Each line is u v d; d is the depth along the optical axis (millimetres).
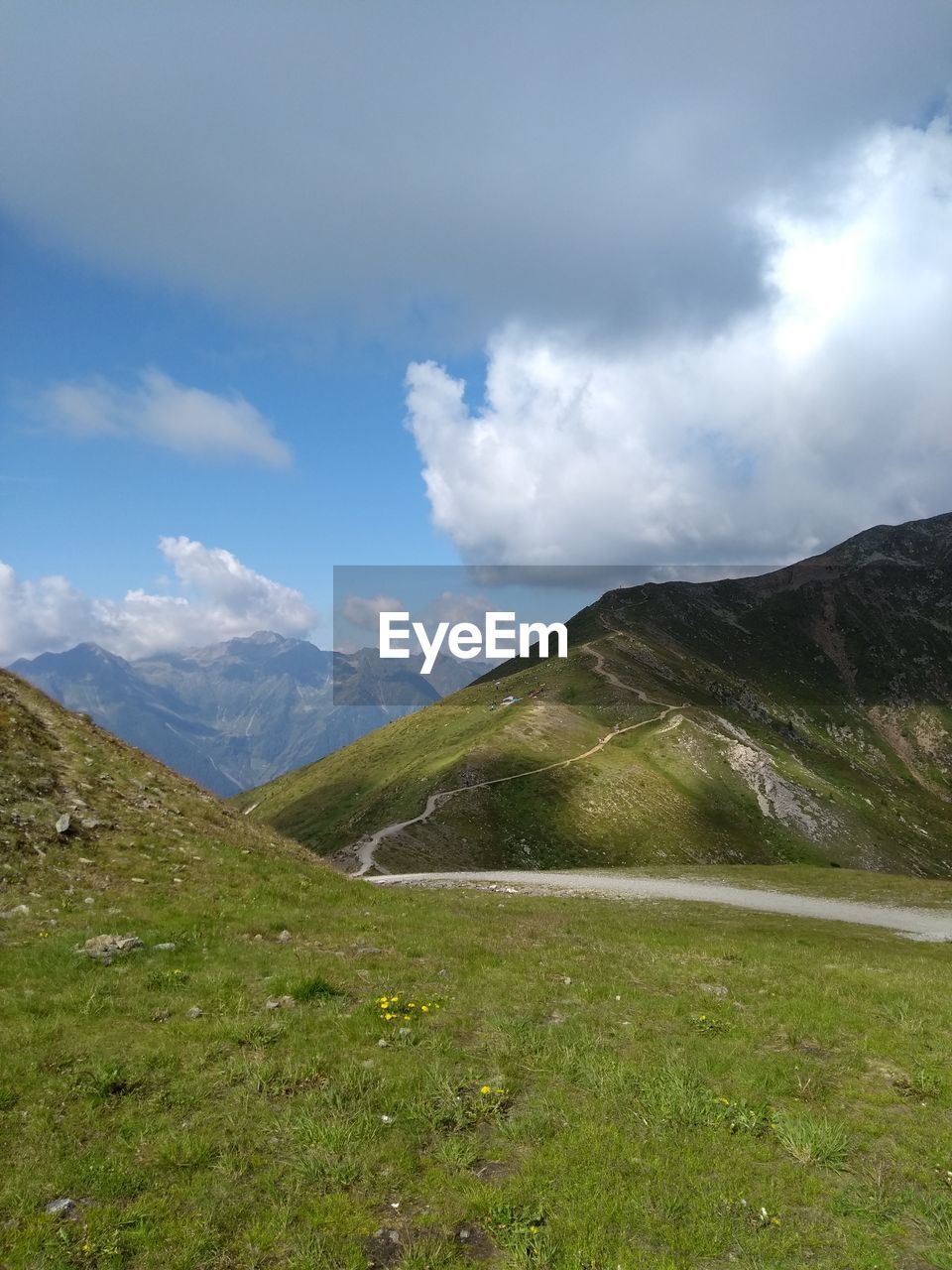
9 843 18219
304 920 18578
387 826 94438
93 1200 7395
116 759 26875
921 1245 7102
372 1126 8703
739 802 128250
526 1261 6715
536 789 108688
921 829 165500
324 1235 6973
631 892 41094
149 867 19859
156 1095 9258
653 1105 9414
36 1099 9000
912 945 28453
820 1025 12648
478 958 16438
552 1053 10891
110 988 12484
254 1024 11289
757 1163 8383
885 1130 9156
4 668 29438
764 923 31188
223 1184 7668
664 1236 7074
